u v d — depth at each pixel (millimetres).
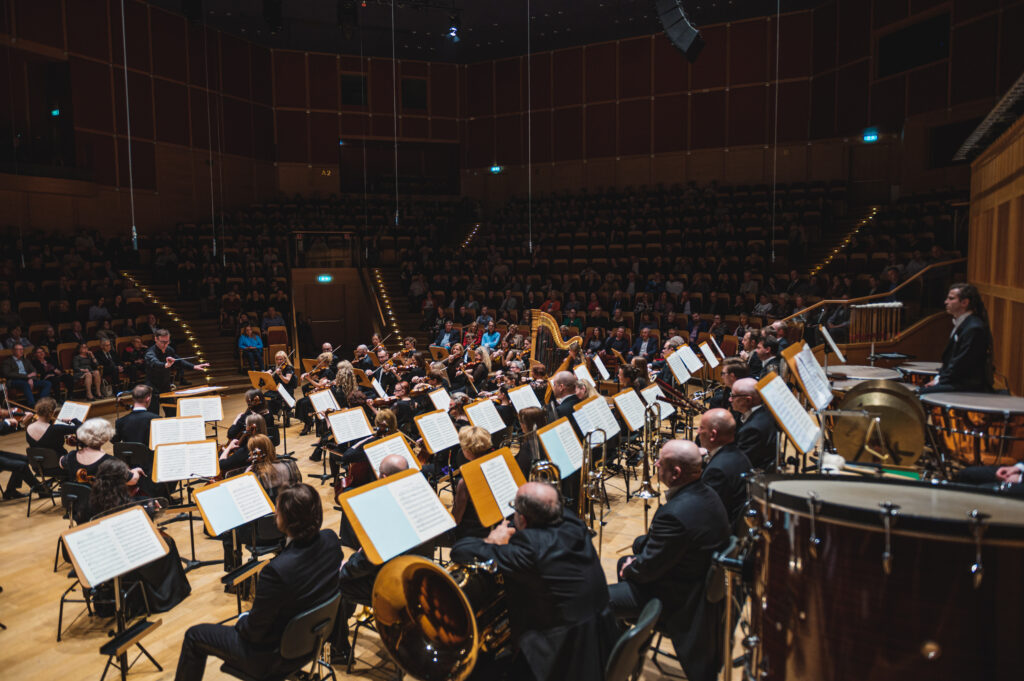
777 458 4312
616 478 8281
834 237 17891
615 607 3730
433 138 25328
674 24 13891
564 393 6945
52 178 17094
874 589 2234
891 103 18234
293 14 21641
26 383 12273
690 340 14117
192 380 15812
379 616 3324
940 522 2113
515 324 16828
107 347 14000
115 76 19188
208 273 18547
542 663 3121
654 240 19438
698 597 3609
